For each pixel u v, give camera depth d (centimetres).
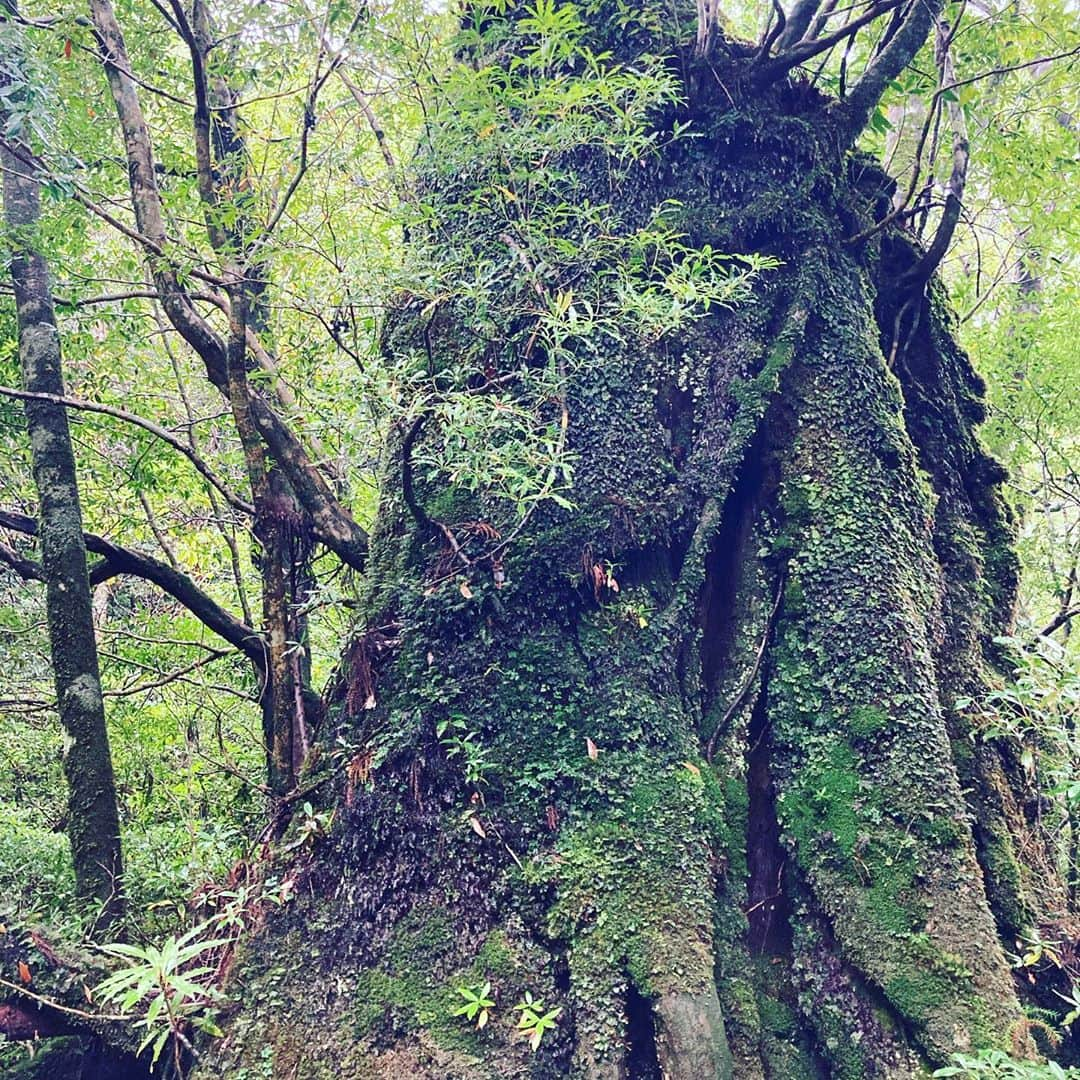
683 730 396
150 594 874
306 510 517
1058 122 746
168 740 835
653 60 443
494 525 415
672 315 383
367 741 397
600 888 349
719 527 436
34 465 506
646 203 471
